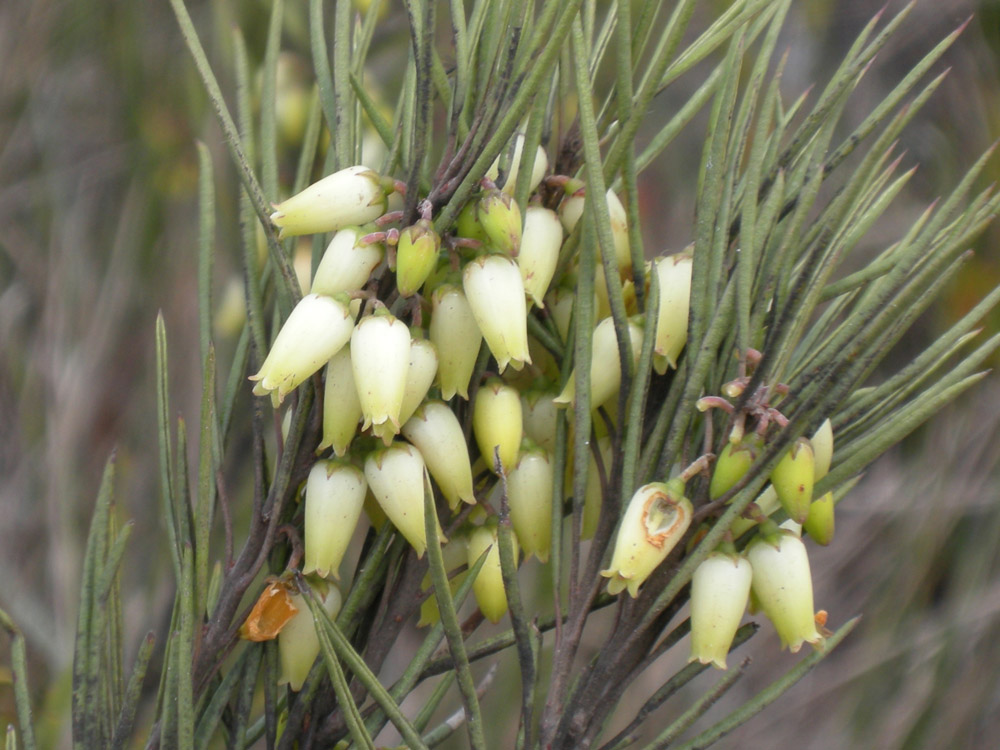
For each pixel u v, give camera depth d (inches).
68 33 32.3
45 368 28.2
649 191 40.1
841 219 12.1
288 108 19.9
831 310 12.7
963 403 36.2
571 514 13.0
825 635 12.8
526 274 12.5
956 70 39.9
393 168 12.7
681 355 12.7
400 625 12.7
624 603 12.4
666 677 31.8
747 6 12.5
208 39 31.3
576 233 12.6
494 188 12.2
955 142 40.0
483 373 12.8
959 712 33.4
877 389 12.2
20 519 27.6
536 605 28.3
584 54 12.0
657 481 12.2
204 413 11.9
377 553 12.4
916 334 39.9
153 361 29.8
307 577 12.6
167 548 22.0
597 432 12.9
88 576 12.5
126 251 30.8
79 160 32.9
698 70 41.1
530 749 12.3
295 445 12.3
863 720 34.5
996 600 34.0
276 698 12.7
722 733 12.2
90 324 29.9
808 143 12.5
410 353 12.4
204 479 11.9
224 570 12.9
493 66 12.2
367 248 12.3
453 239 12.4
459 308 12.5
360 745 11.9
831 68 41.8
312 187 12.4
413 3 12.0
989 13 39.2
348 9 12.7
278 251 12.3
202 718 12.6
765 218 12.2
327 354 12.2
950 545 35.5
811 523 12.6
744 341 12.0
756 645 38.8
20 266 31.0
